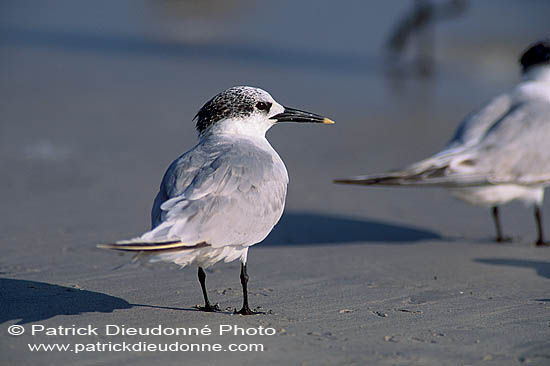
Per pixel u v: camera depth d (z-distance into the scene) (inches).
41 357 255.6
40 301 322.3
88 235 441.4
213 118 350.6
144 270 378.9
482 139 482.9
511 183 469.7
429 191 601.3
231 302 334.6
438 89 1061.1
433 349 270.4
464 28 1461.6
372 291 356.8
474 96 1013.2
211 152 320.8
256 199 312.0
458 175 461.7
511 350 270.1
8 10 1715.1
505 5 1649.9
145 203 518.6
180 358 257.6
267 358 258.5
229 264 402.0
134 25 1587.1
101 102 890.1
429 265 412.5
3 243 419.2
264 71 1165.7
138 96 935.7
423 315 315.9
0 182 558.9
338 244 457.1
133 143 697.0
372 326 298.2
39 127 746.8
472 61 1248.2
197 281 366.6
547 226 514.6
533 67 514.6
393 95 1009.5
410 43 1332.4
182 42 1422.2
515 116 485.7
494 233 495.8
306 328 294.2
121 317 303.6
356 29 1555.1
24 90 948.0
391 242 464.8
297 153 695.7
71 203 511.8
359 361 256.8
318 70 1187.9
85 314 305.9
